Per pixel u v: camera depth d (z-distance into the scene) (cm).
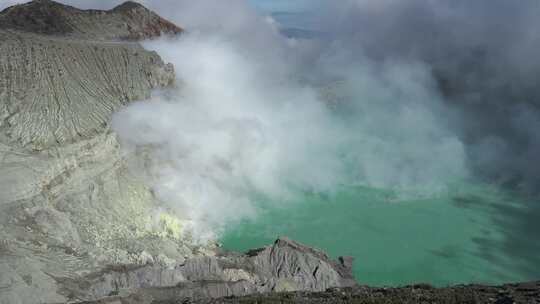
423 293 6244
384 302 5775
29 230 8112
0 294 6297
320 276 9019
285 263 9238
